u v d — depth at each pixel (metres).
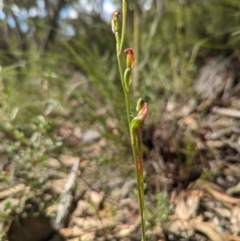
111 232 0.18
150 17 0.40
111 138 0.25
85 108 0.30
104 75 0.27
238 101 0.28
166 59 0.34
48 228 0.18
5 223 0.17
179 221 0.18
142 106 0.11
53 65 0.37
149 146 0.24
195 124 0.25
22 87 0.36
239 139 0.24
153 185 0.21
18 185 0.19
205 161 0.23
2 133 0.26
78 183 0.21
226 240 0.17
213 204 0.20
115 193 0.21
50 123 0.20
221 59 0.34
